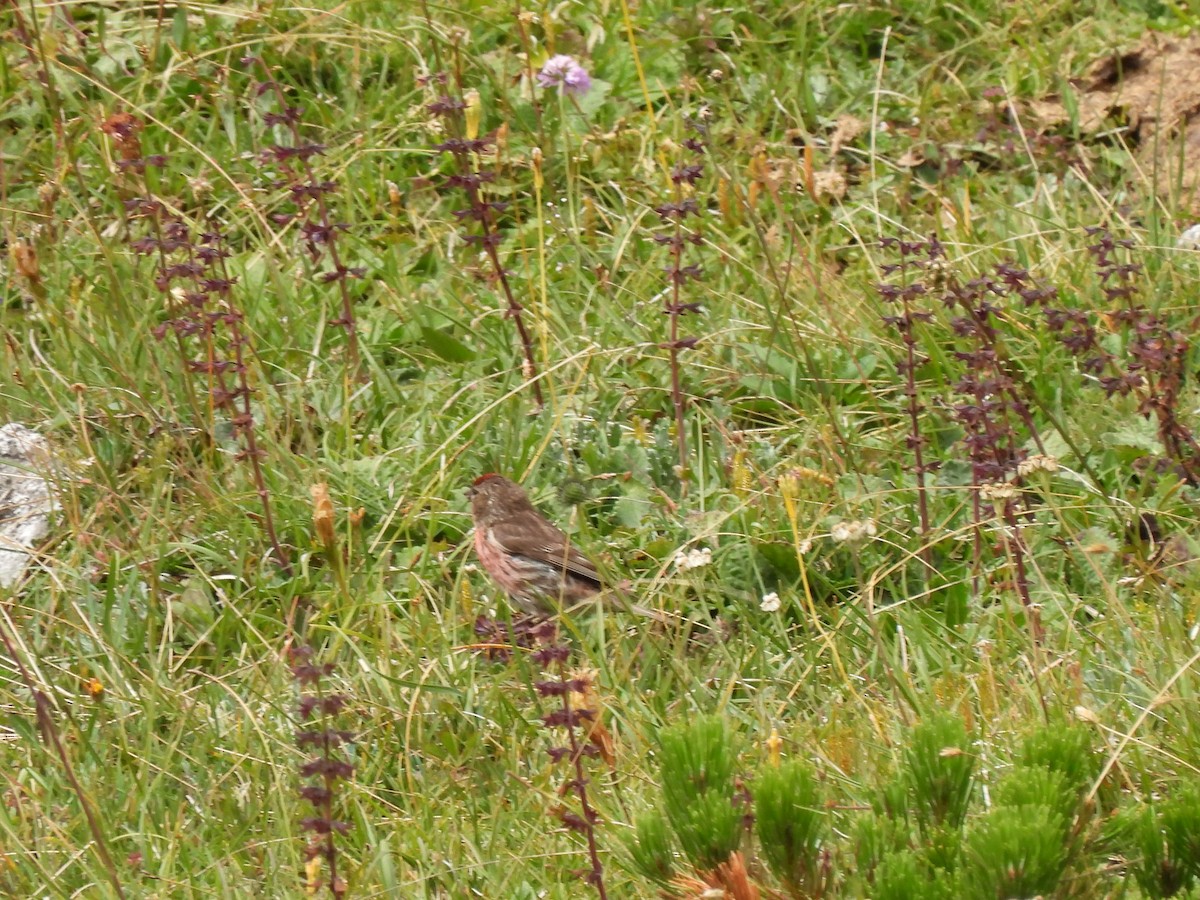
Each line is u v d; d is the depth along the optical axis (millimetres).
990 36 15461
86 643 9562
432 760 8625
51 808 8328
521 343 11914
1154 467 10625
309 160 13555
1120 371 11078
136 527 10391
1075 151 14117
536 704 8930
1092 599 9734
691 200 10789
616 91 14719
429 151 13359
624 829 7844
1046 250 12734
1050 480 10656
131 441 10938
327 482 10727
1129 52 15055
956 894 6180
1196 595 9469
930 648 9297
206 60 14203
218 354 11602
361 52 14461
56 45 13734
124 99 13227
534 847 7930
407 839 8039
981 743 8172
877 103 14273
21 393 11281
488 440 11258
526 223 13406
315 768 7230
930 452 11289
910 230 13086
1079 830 6551
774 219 13398
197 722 8859
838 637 9375
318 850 7336
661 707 8930
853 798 7988
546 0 14922
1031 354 11820
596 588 9930
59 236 12453
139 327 11406
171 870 7832
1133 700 8711
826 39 15359
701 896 6383
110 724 8875
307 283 12516
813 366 11281
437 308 12422
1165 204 13328
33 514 10477
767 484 10500
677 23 15125
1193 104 14422
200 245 12352
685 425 11375
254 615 9719
